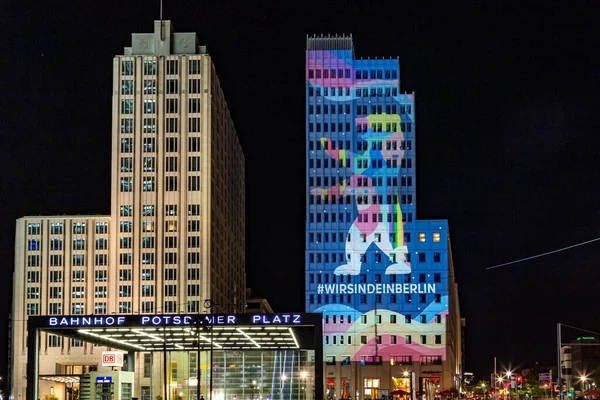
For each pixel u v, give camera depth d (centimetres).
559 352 11688
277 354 13800
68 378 15675
